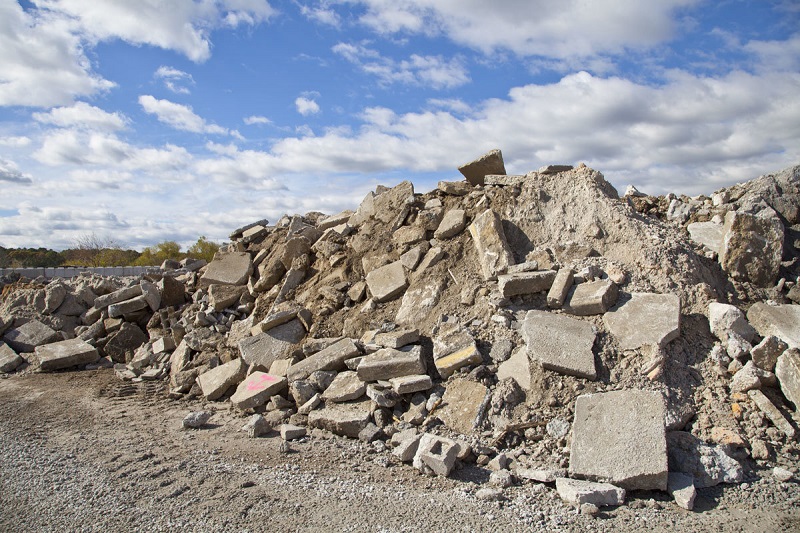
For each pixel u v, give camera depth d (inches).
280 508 174.4
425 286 323.9
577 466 194.4
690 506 175.3
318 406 269.9
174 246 1435.8
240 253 455.2
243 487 191.8
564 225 323.9
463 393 245.0
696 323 254.8
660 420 199.9
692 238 327.9
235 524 164.1
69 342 429.7
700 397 224.1
